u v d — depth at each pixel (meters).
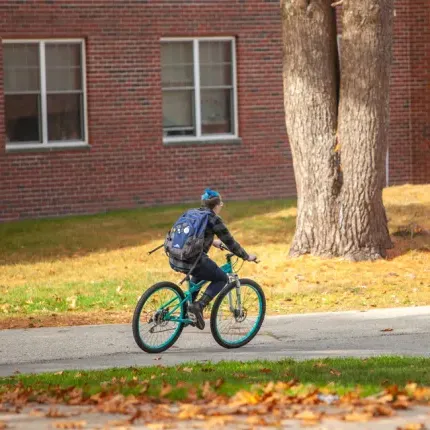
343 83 35.03
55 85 47.41
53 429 14.50
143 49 48.34
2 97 45.91
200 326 23.52
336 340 24.94
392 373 19.23
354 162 35.12
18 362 22.95
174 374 19.84
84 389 17.88
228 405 16.08
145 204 48.75
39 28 46.53
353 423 14.51
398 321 27.08
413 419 14.77
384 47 34.66
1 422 15.07
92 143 47.72
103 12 47.53
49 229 42.75
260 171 50.72
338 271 34.03
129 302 30.75
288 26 35.22
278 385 17.34
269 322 27.22
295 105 35.41
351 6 34.25
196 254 23.02
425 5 52.09
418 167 52.72
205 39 49.81
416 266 34.69
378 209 35.62
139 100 48.44
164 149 48.97
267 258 36.22
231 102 50.50
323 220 35.44
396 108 52.56
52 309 29.88
